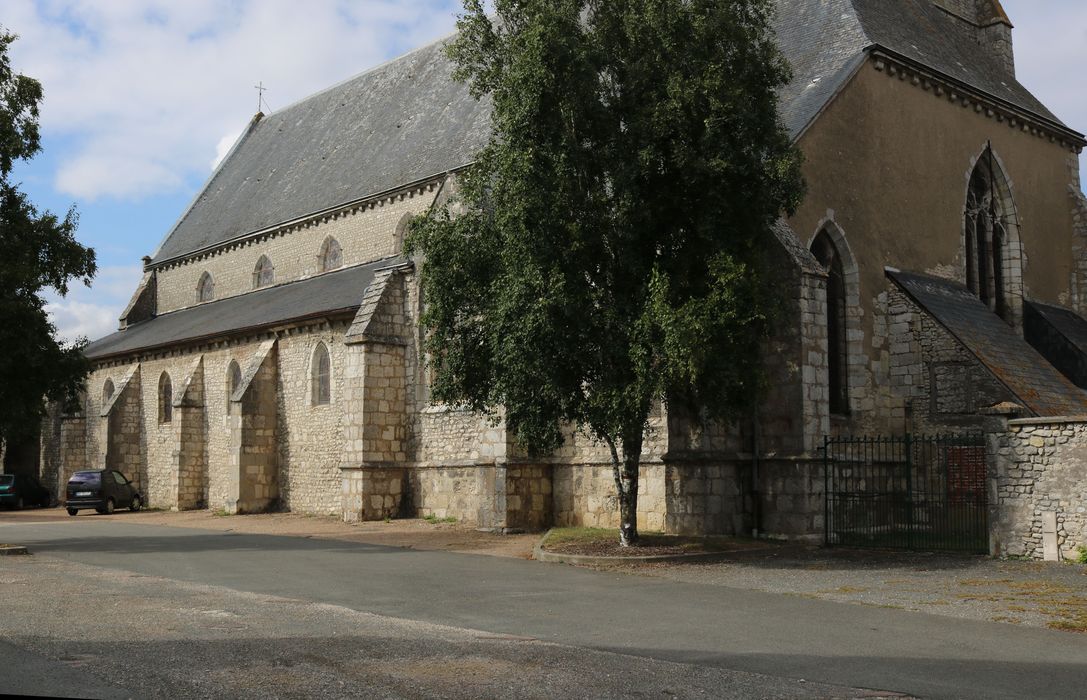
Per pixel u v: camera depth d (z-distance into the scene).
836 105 22.78
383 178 35.62
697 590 13.74
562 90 17.20
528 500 23.77
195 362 36.53
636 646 9.51
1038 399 21.41
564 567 16.59
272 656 8.66
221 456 35.06
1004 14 31.81
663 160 17.66
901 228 24.05
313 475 30.73
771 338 20.03
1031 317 26.58
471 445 26.05
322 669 8.16
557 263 17.03
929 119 25.22
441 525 25.50
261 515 31.20
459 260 18.72
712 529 20.08
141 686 7.49
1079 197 29.38
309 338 31.34
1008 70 31.42
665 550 17.91
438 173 32.38
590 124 17.70
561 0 17.92
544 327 16.72
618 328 17.23
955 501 21.16
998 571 15.68
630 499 18.56
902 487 22.30
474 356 19.20
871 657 9.11
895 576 15.26
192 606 11.61
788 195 17.64
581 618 11.23
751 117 17.30
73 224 20.81
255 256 41.22
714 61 17.70
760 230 18.00
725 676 8.19
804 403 19.69
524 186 16.94
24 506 41.84
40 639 9.38
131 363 40.59
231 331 33.94
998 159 27.02
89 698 7.09
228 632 9.84
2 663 8.27
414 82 40.31
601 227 17.69
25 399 20.52
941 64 26.33
